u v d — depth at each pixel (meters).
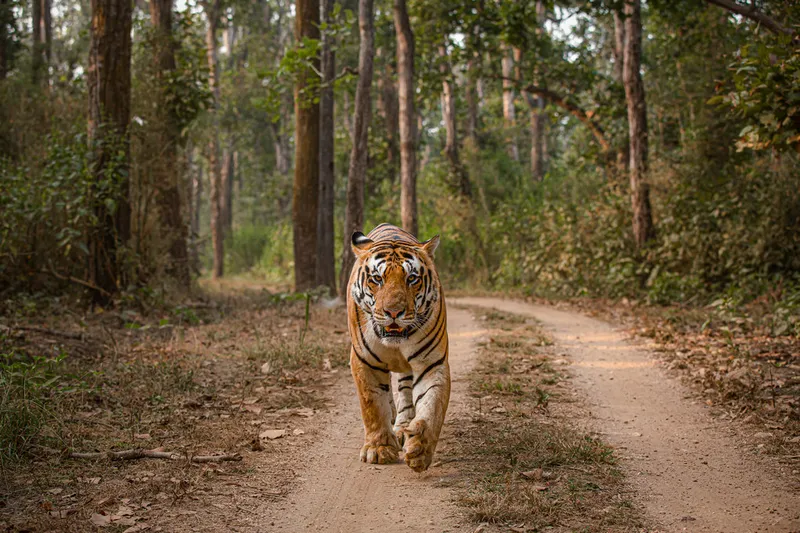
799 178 13.54
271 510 4.21
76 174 11.29
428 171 25.84
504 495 4.28
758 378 7.14
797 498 4.34
